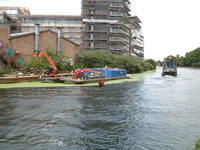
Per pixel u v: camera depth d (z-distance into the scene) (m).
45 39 39.56
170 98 17.83
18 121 10.30
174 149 7.40
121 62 58.28
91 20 80.50
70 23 81.69
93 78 29.55
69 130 9.16
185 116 11.76
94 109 13.04
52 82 27.12
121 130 9.26
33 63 34.22
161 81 35.28
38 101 15.11
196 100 17.00
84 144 7.76
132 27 101.25
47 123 10.05
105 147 7.54
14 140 8.03
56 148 7.41
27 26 80.56
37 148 7.39
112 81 32.12
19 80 25.97
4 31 31.67
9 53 32.28
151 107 14.02
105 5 83.69
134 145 7.72
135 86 26.31
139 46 111.62
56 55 39.03
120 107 13.78
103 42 81.88
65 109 12.84
